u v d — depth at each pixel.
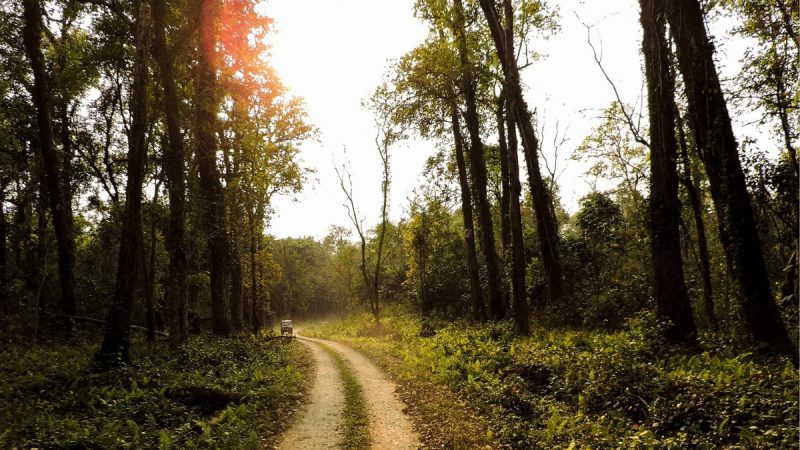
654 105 12.73
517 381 10.70
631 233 26.17
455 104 24.98
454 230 39.91
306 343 28.55
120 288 13.12
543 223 19.45
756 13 14.01
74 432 7.57
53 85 20.95
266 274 33.75
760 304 10.41
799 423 5.39
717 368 9.09
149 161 20.88
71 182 24.75
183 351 14.79
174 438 7.79
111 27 18.81
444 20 20.92
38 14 18.75
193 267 28.64
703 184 18.62
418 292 40.31
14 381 10.99
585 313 16.73
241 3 18.52
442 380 12.08
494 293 24.42
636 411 7.96
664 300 12.20
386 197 36.38
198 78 18.17
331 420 9.29
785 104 14.01
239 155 23.69
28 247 24.67
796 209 14.12
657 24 12.62
